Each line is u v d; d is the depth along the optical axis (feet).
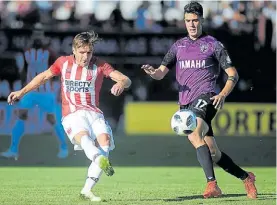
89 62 79.66
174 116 84.99
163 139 175.22
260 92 183.62
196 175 133.18
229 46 182.91
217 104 83.35
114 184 110.83
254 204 78.79
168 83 181.06
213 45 87.56
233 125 180.45
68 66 79.56
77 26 179.32
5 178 121.29
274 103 183.21
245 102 183.62
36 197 87.04
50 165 156.04
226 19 183.42
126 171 143.13
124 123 179.11
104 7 182.19
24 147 168.14
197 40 88.63
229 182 117.29
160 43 179.93
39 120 174.70
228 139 176.76
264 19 183.62
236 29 183.21
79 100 79.66
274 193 95.45
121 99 179.32
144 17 181.37
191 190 99.25
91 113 79.56
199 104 86.89
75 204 77.36
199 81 87.76
